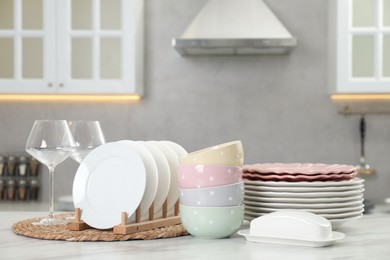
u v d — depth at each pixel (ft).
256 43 13.01
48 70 13.44
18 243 4.70
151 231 5.01
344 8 13.28
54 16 13.47
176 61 14.67
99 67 13.52
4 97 14.70
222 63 14.60
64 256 4.20
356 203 5.28
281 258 4.15
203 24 13.44
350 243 4.75
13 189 14.25
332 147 14.53
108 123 14.67
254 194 5.22
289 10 14.58
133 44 13.47
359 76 13.38
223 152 4.85
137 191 4.93
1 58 13.56
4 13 13.60
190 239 4.89
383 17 13.39
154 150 5.30
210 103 14.61
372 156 14.48
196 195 4.83
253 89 14.58
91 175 5.11
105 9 13.56
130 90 13.47
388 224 5.82
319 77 14.56
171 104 14.67
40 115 14.69
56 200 14.55
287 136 14.55
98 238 4.77
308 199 5.06
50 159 5.69
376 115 14.46
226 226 4.82
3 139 14.71
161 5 14.69
